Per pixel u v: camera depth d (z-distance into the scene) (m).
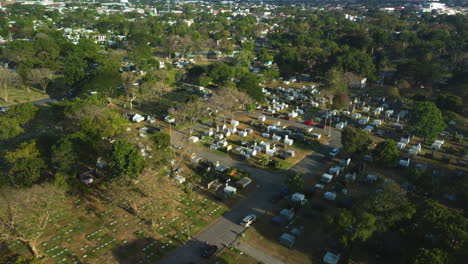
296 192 77.69
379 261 59.25
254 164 95.56
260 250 62.31
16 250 61.47
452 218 55.16
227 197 79.00
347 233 58.06
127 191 65.50
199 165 93.25
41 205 66.25
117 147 74.19
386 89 166.88
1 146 100.75
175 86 169.25
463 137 116.25
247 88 139.25
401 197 60.28
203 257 60.06
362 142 94.81
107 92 145.00
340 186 82.38
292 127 123.06
